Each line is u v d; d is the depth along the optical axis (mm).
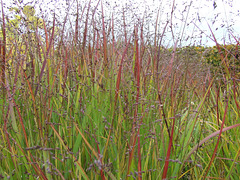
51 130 1583
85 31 2193
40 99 1478
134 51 1929
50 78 1956
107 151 1549
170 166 1457
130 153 1268
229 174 1403
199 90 2602
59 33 2219
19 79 1876
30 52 1713
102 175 1229
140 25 2037
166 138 1620
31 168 1375
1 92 1781
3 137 1440
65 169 1406
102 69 2018
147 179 1407
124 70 2227
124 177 1351
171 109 1747
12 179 1298
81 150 1622
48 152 1240
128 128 1643
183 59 2209
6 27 1942
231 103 2447
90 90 1943
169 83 2020
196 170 1467
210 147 1972
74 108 1734
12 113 1340
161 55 2268
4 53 1777
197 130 1886
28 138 1553
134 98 1829
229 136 1915
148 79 2068
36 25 2031
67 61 2184
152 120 1678
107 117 1774
